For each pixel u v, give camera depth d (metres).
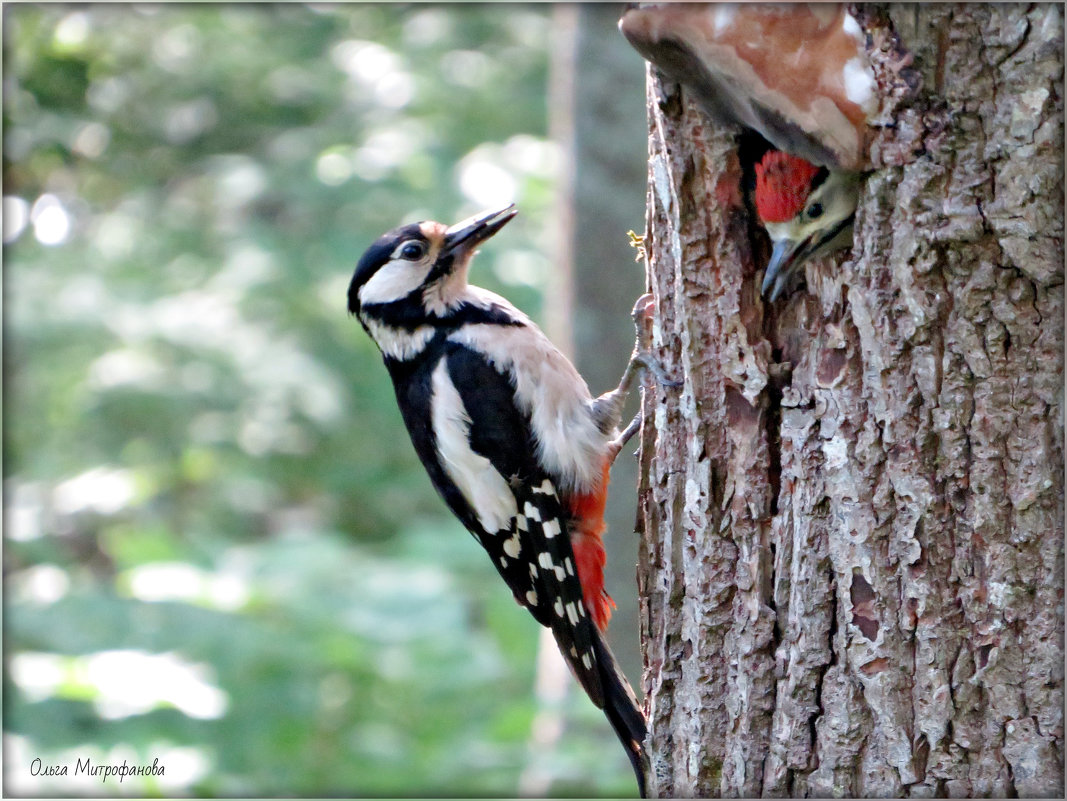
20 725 11.04
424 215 17.98
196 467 17.42
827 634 5.41
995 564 5.06
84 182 19.36
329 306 18.16
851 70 4.96
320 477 18.64
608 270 11.96
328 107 19.91
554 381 7.57
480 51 19.92
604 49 11.94
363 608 13.49
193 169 19.91
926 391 5.09
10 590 13.31
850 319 5.26
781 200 5.21
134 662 11.42
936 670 5.16
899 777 5.25
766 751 5.66
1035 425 4.98
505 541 7.65
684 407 5.93
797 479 5.48
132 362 17.44
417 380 7.82
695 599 5.90
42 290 17.67
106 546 16.75
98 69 18.61
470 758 11.91
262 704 12.26
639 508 6.56
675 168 5.70
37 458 17.25
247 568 14.08
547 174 17.80
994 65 4.86
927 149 4.93
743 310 5.68
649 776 6.29
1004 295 4.96
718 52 5.04
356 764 12.09
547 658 12.50
